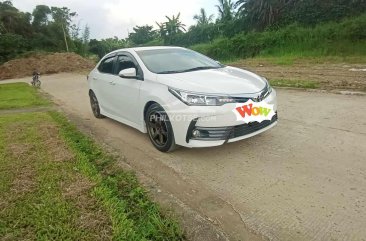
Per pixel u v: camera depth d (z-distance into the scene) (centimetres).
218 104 383
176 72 470
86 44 6806
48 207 311
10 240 266
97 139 543
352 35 2167
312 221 277
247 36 3055
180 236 266
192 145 399
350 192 317
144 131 493
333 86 844
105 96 608
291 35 2572
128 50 554
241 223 282
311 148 432
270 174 368
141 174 389
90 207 307
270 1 3212
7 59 4344
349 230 262
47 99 1041
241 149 448
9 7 5538
